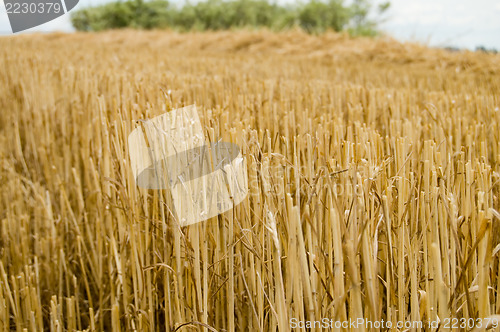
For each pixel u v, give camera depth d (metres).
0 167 3.21
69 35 16.06
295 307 1.34
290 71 5.59
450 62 7.43
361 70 6.34
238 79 4.05
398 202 1.43
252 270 1.53
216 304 1.66
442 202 1.36
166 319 1.70
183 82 3.33
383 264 1.57
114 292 2.09
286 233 1.42
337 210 1.30
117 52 8.03
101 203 2.25
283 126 2.38
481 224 1.23
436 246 1.25
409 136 2.06
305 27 26.22
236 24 28.92
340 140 1.69
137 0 29.77
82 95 3.13
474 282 1.39
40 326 1.96
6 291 1.98
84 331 1.95
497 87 4.64
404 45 9.00
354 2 24.08
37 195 2.69
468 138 2.05
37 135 3.39
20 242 2.62
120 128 1.84
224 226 1.57
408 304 1.59
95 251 2.39
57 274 2.47
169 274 1.75
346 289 1.35
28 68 4.18
